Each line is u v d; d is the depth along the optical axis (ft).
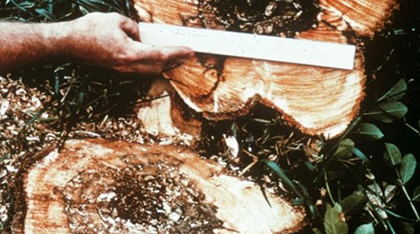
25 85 4.28
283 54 4.00
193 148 4.06
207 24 4.09
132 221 3.77
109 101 4.24
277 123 4.08
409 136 4.17
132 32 4.09
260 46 4.02
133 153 3.99
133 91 4.24
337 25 3.97
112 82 4.26
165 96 4.14
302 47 3.99
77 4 4.37
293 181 4.07
